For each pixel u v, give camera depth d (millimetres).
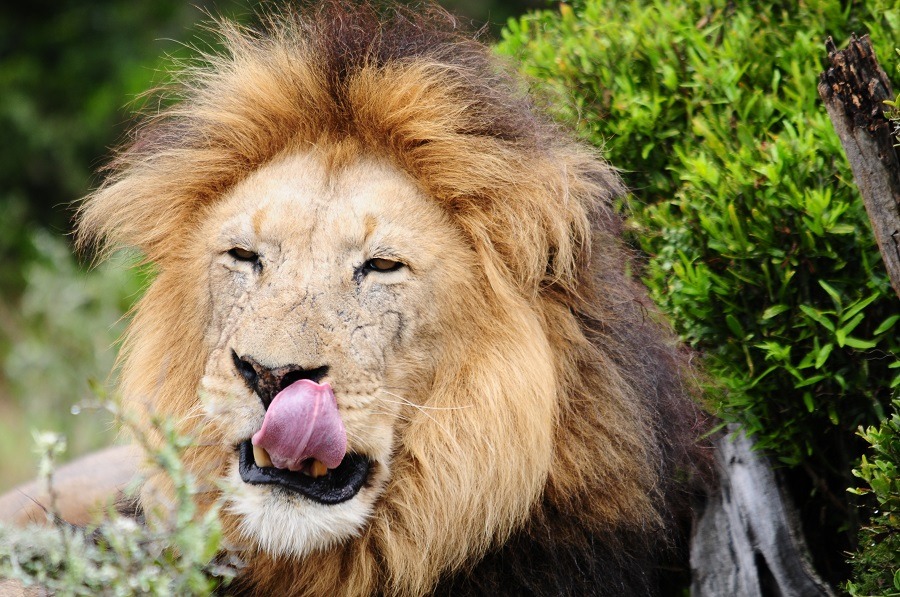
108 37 24125
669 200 7195
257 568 6152
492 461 6000
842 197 6312
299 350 5656
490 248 6203
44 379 16547
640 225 7074
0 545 5016
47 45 24188
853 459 6715
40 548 5164
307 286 5859
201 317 6387
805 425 6559
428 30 6715
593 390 6281
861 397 6465
